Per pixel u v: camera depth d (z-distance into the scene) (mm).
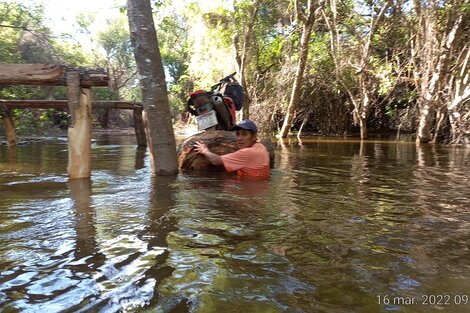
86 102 4949
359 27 15383
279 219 3217
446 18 12602
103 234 2799
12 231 2850
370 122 20812
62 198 3920
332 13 14805
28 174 5484
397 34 15266
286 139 15141
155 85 5168
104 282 2072
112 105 10711
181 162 5898
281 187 4613
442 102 13398
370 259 2389
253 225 3043
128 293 1960
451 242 2686
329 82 17594
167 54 33000
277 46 18406
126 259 2363
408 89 15742
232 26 17797
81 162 5074
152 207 3566
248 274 2178
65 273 2172
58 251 2479
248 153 5301
